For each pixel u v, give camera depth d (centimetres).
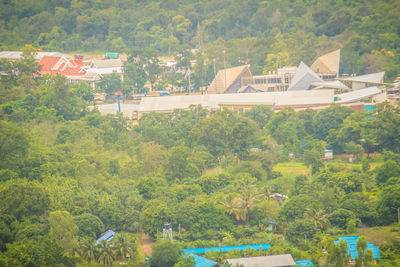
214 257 17788
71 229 17825
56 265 15612
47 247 16000
